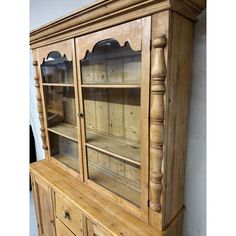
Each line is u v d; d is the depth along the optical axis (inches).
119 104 45.4
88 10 33.1
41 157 94.7
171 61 29.0
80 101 44.6
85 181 49.3
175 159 35.7
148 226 36.2
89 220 41.1
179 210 40.9
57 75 52.7
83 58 40.3
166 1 25.7
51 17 65.1
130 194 42.2
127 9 29.2
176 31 28.9
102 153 49.4
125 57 38.5
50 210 55.8
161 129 30.1
